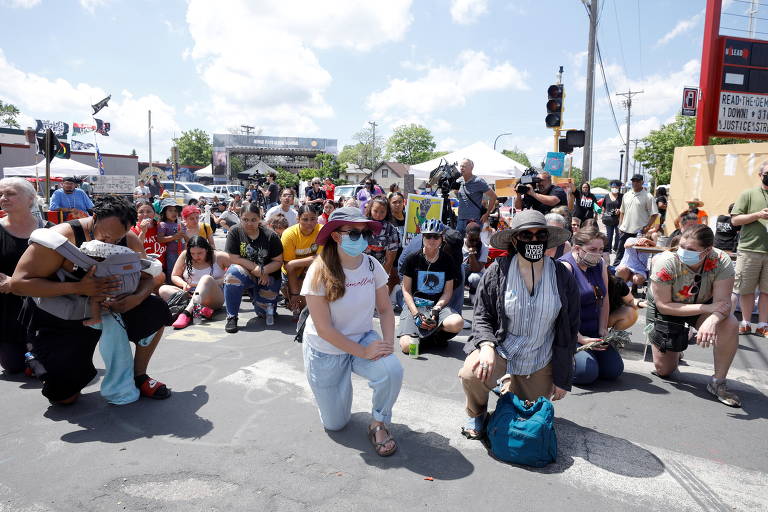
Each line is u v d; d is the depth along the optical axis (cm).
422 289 482
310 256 570
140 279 332
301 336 334
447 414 334
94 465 260
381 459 273
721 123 892
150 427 304
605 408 350
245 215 523
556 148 1134
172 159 2070
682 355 475
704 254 356
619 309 426
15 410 322
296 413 328
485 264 706
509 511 230
